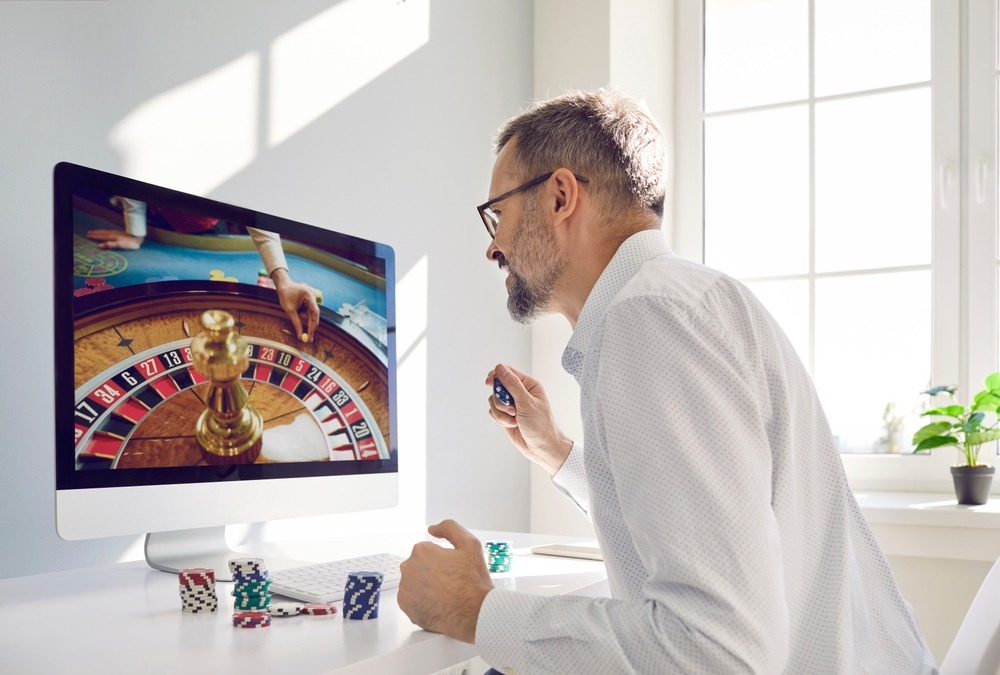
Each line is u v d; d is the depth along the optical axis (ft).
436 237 7.30
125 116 4.99
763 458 2.75
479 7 7.89
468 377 7.59
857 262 8.59
